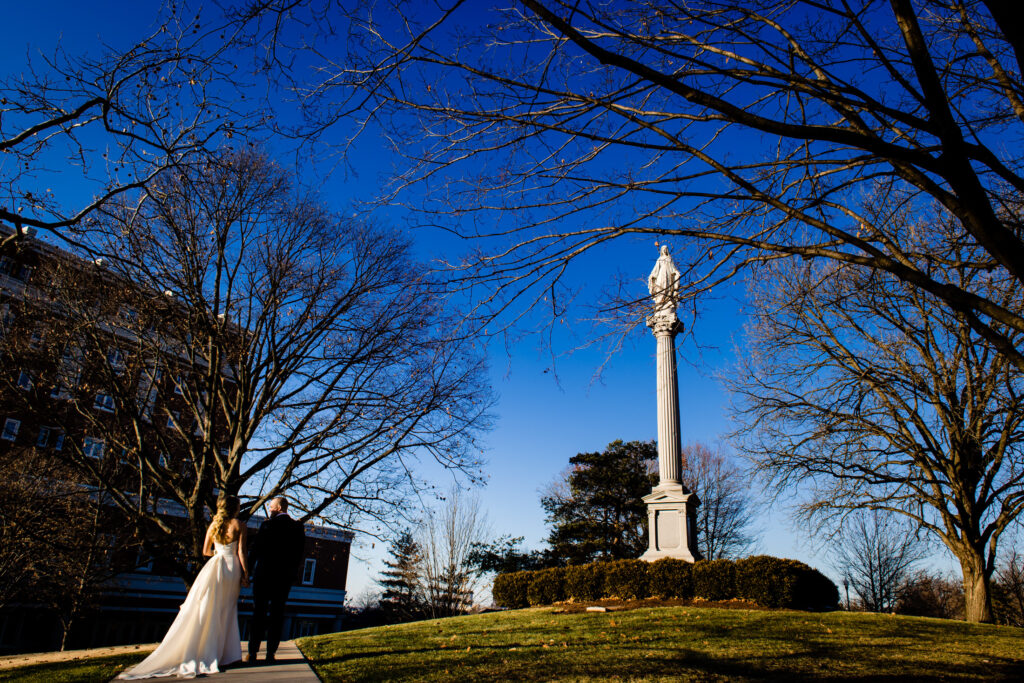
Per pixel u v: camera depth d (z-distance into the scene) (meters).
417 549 41.62
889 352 17.17
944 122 4.75
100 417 17.20
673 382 24.34
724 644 10.55
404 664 8.18
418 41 5.27
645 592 19.92
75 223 7.66
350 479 17.00
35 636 28.39
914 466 17.89
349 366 17.25
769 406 18.67
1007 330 14.35
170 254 15.55
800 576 17.91
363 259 18.45
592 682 7.28
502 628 13.45
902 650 10.30
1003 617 42.19
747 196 5.71
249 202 16.14
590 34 5.81
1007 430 15.60
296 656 8.88
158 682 6.29
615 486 39.81
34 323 16.12
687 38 5.82
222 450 19.33
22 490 18.59
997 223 4.78
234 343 17.66
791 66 5.47
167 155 7.96
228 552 7.22
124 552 23.94
